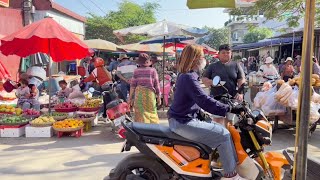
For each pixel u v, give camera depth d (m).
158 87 6.54
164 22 10.09
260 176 3.53
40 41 8.10
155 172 3.73
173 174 3.77
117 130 6.96
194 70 3.51
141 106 6.41
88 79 9.02
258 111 3.70
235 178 3.47
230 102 3.61
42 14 15.90
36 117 7.69
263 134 3.54
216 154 3.65
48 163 5.30
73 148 6.21
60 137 7.04
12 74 13.45
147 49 16.09
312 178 3.55
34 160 5.46
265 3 11.57
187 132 3.53
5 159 5.50
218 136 3.46
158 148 3.65
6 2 10.76
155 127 3.74
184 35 10.08
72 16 19.67
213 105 3.41
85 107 7.88
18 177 4.68
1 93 9.29
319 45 16.44
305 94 2.46
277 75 11.44
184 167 3.62
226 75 5.19
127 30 10.37
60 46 8.23
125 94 9.73
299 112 2.53
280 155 3.77
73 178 4.65
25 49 8.20
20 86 8.82
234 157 3.53
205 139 3.51
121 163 3.84
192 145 3.60
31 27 7.11
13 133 7.00
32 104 8.52
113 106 6.91
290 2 11.35
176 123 3.56
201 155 3.60
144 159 3.76
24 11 14.88
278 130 7.68
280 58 22.47
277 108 7.01
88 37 38.75
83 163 5.32
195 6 3.62
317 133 7.48
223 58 5.23
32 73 11.01
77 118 7.66
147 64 6.51
